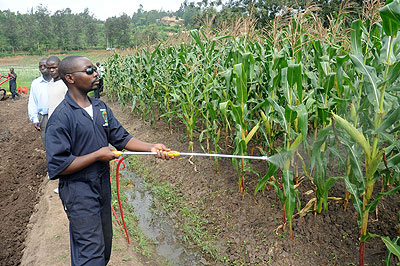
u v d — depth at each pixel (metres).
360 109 3.26
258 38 5.75
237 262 3.34
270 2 16.42
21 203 4.77
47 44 90.38
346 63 4.00
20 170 6.05
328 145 3.63
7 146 7.76
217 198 4.42
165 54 8.20
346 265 3.02
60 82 3.59
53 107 3.57
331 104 3.61
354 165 2.82
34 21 103.12
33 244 3.54
